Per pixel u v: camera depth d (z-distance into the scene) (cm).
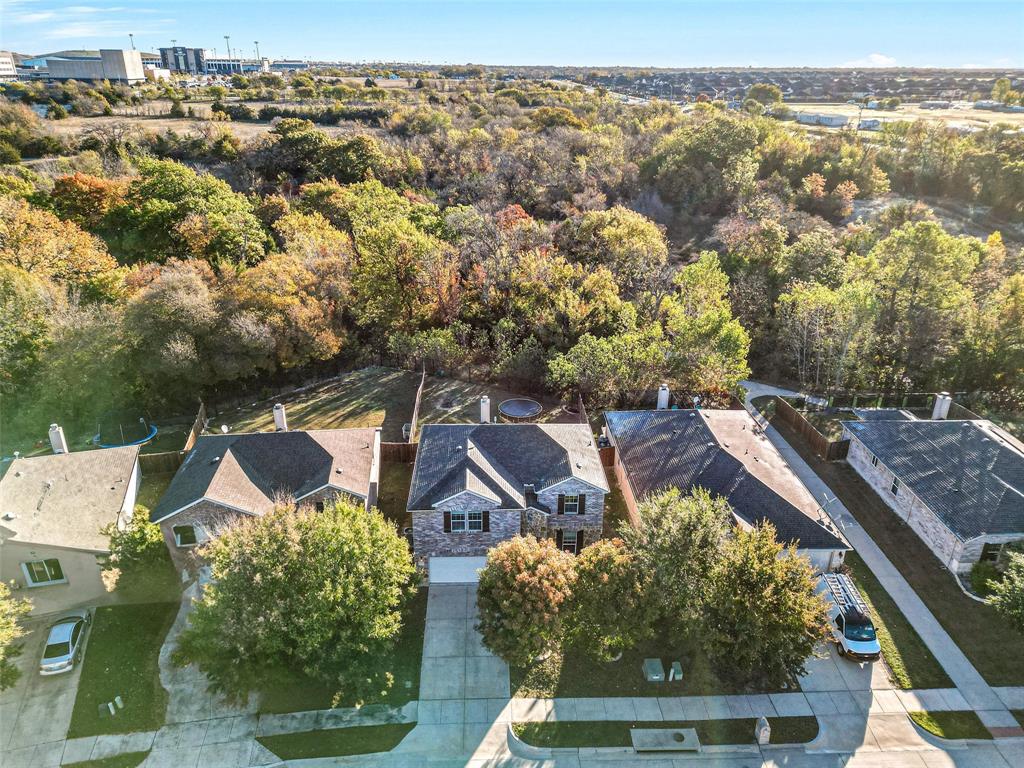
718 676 2578
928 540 3244
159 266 5219
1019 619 2500
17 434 4109
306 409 4803
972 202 8119
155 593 2948
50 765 2228
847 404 4788
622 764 2238
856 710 2433
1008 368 4678
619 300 5497
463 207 7331
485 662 2644
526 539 2655
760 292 5794
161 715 2412
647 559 2511
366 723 2384
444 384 5197
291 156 8438
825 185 8362
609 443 3997
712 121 8394
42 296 4388
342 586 2383
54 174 7131
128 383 4484
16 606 2478
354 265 5691
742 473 3266
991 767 2225
